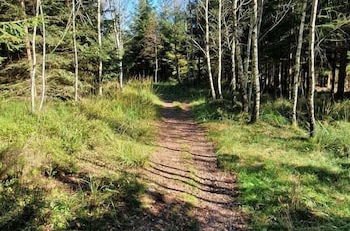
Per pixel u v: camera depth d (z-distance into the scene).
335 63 24.55
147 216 5.99
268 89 31.22
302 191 7.32
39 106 11.80
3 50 15.77
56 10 16.41
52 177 6.57
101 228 5.25
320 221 6.14
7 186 5.61
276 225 5.98
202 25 36.78
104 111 13.84
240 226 6.09
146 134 12.29
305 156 9.88
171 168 8.87
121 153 8.85
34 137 7.98
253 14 14.62
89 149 8.82
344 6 18.25
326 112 16.66
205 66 42.34
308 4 18.81
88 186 6.47
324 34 18.95
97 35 19.66
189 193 7.34
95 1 21.30
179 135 13.64
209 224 6.12
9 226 4.68
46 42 14.54
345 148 10.61
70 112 12.30
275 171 8.44
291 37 22.33
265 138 11.95
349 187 7.67
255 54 14.55
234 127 14.16
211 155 10.50
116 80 24.25
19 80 15.48
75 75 16.27
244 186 7.70
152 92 28.19
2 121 8.84
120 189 6.61
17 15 12.55
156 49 52.69
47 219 5.03
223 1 25.09
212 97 25.00
